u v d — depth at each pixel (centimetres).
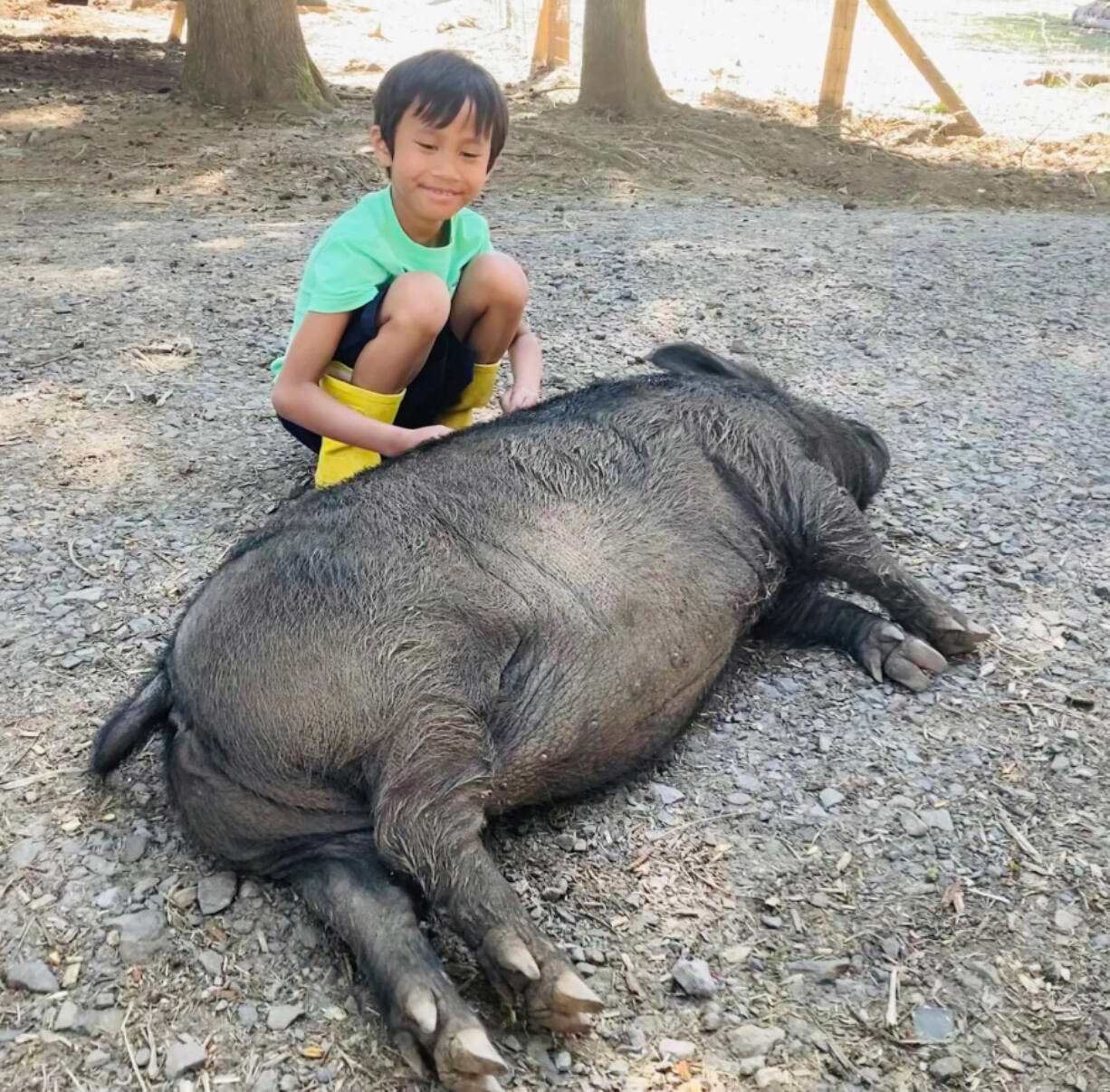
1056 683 333
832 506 342
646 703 292
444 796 248
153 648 341
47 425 467
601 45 1306
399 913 239
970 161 1234
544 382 505
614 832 283
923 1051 234
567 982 228
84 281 645
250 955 249
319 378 346
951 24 2092
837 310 610
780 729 316
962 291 646
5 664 333
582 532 295
